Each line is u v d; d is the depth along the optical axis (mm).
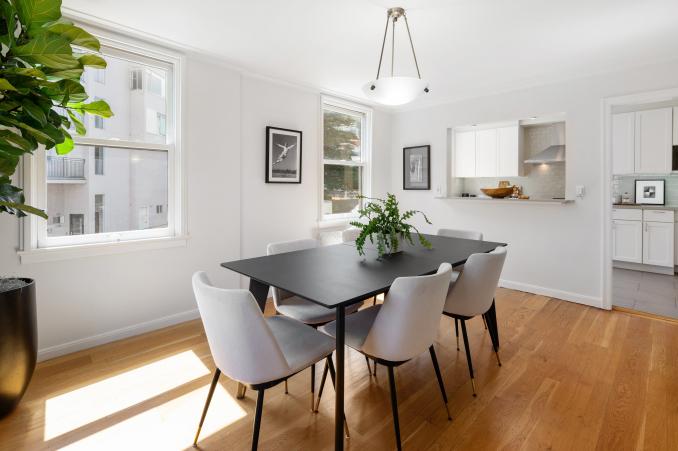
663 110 4816
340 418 1500
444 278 1665
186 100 3068
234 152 3432
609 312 3475
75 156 2604
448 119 4617
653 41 2797
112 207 2785
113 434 1765
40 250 2418
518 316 3363
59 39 1534
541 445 1702
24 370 1901
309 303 2291
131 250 2842
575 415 1922
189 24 2547
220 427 1822
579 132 3650
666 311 3539
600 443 1711
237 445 1698
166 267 3047
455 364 2479
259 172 3662
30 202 2377
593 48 2947
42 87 1770
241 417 1902
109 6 2305
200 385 2199
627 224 5199
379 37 2746
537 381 2258
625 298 3969
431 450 1670
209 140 3240
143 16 2432
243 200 3543
